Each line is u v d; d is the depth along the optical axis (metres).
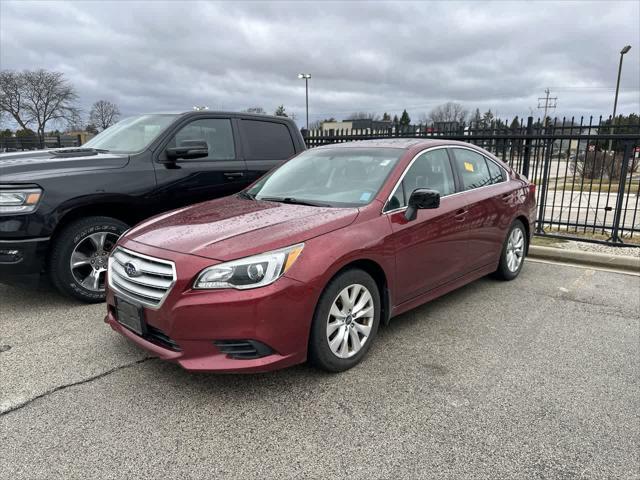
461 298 4.97
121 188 4.74
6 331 4.07
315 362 3.22
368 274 3.46
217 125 5.76
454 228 4.25
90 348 3.75
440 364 3.53
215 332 2.84
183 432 2.72
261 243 2.97
